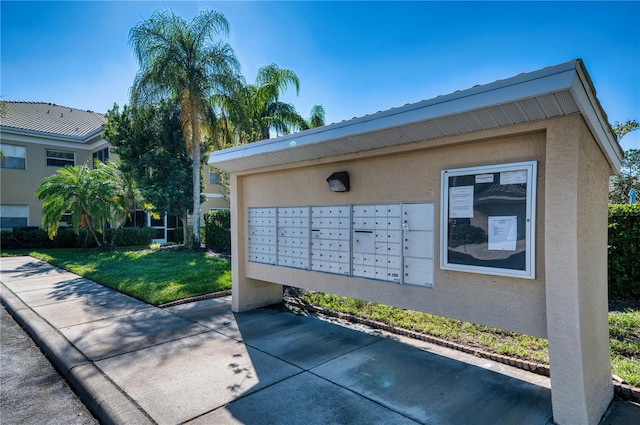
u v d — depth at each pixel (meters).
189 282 7.48
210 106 13.32
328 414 2.77
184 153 14.73
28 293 6.94
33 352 4.30
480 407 2.88
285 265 5.02
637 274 5.80
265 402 2.95
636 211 5.78
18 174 17.09
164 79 12.34
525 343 4.19
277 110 16.17
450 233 3.18
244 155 4.93
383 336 4.60
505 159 2.88
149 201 13.93
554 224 2.55
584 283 2.60
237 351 4.07
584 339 2.56
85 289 7.29
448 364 3.73
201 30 12.88
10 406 3.05
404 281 3.63
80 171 13.18
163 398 3.00
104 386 3.20
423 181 3.45
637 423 2.67
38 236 14.74
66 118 21.00
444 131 3.04
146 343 4.32
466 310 3.16
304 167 4.70
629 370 3.38
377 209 3.87
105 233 15.15
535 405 2.91
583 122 2.52
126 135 14.15
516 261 2.80
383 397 3.04
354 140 3.66
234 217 5.70
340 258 4.27
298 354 3.98
